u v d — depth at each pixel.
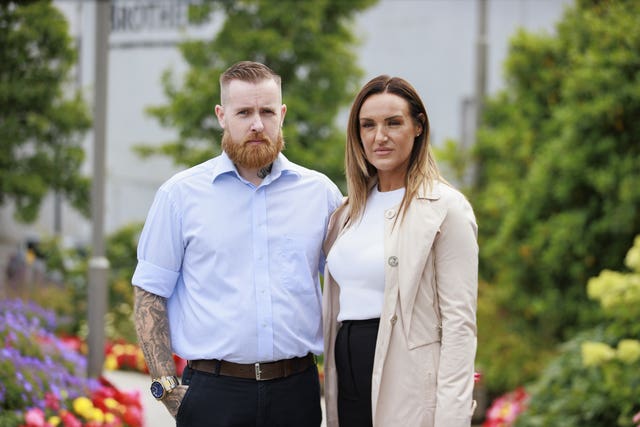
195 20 12.69
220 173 3.91
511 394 8.30
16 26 10.60
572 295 8.76
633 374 6.48
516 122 10.11
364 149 3.90
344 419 3.84
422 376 3.64
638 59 8.16
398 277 3.67
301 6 12.04
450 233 3.66
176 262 3.96
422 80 15.09
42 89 10.64
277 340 3.82
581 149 8.47
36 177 10.87
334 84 12.40
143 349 3.94
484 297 9.84
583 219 8.47
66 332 11.70
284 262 3.90
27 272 12.05
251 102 3.82
